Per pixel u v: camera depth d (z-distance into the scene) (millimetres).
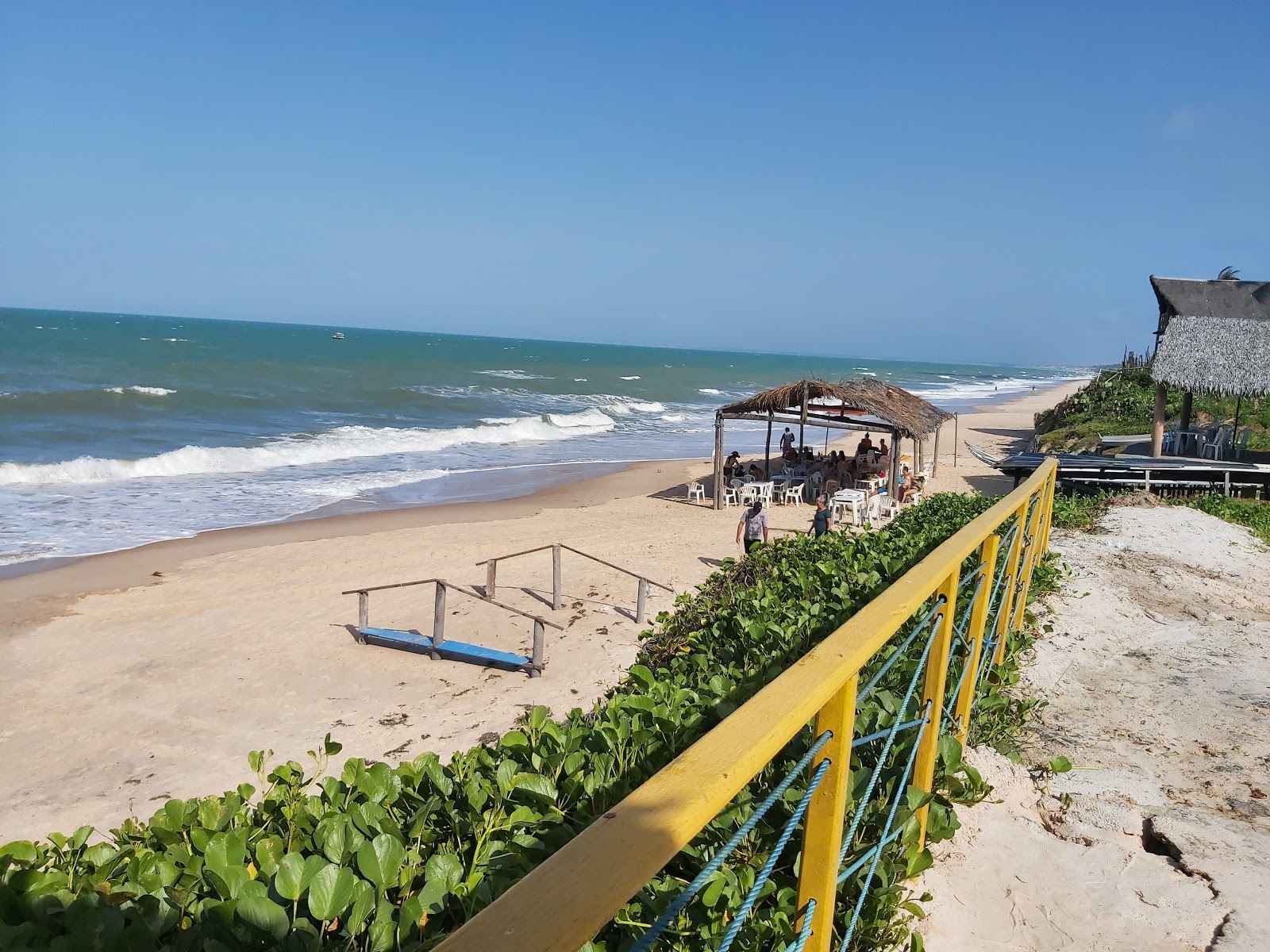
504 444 33875
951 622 2820
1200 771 4070
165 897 2043
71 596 13266
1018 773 3930
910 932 2637
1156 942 2777
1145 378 30953
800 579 5441
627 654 10898
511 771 2584
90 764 8320
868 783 2357
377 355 87750
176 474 23750
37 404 34094
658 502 21750
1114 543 9984
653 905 1980
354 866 2152
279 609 12719
